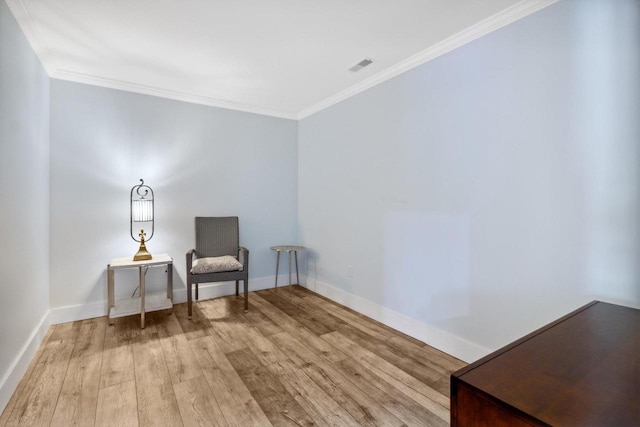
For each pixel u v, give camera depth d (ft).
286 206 13.51
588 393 2.51
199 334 8.54
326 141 11.85
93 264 9.75
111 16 6.45
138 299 10.07
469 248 7.10
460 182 7.26
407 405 5.65
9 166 5.90
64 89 9.25
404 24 6.72
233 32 7.06
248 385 6.21
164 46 7.70
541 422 2.18
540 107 5.86
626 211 4.90
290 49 7.84
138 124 10.39
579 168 5.39
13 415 5.26
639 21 4.72
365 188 10.03
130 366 6.85
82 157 9.55
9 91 5.90
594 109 5.19
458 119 7.27
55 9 6.19
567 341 3.49
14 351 6.07
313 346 7.90
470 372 2.84
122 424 5.09
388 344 8.05
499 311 6.57
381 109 9.37
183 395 5.86
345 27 6.85
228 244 11.48
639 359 3.07
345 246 10.94
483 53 6.74
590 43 5.22
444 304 7.67
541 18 5.81
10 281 5.91
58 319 9.20
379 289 9.56
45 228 8.61
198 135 11.45
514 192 6.27
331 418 5.29
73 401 5.64
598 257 5.20
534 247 6.00
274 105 12.34
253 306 10.89
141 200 10.03
